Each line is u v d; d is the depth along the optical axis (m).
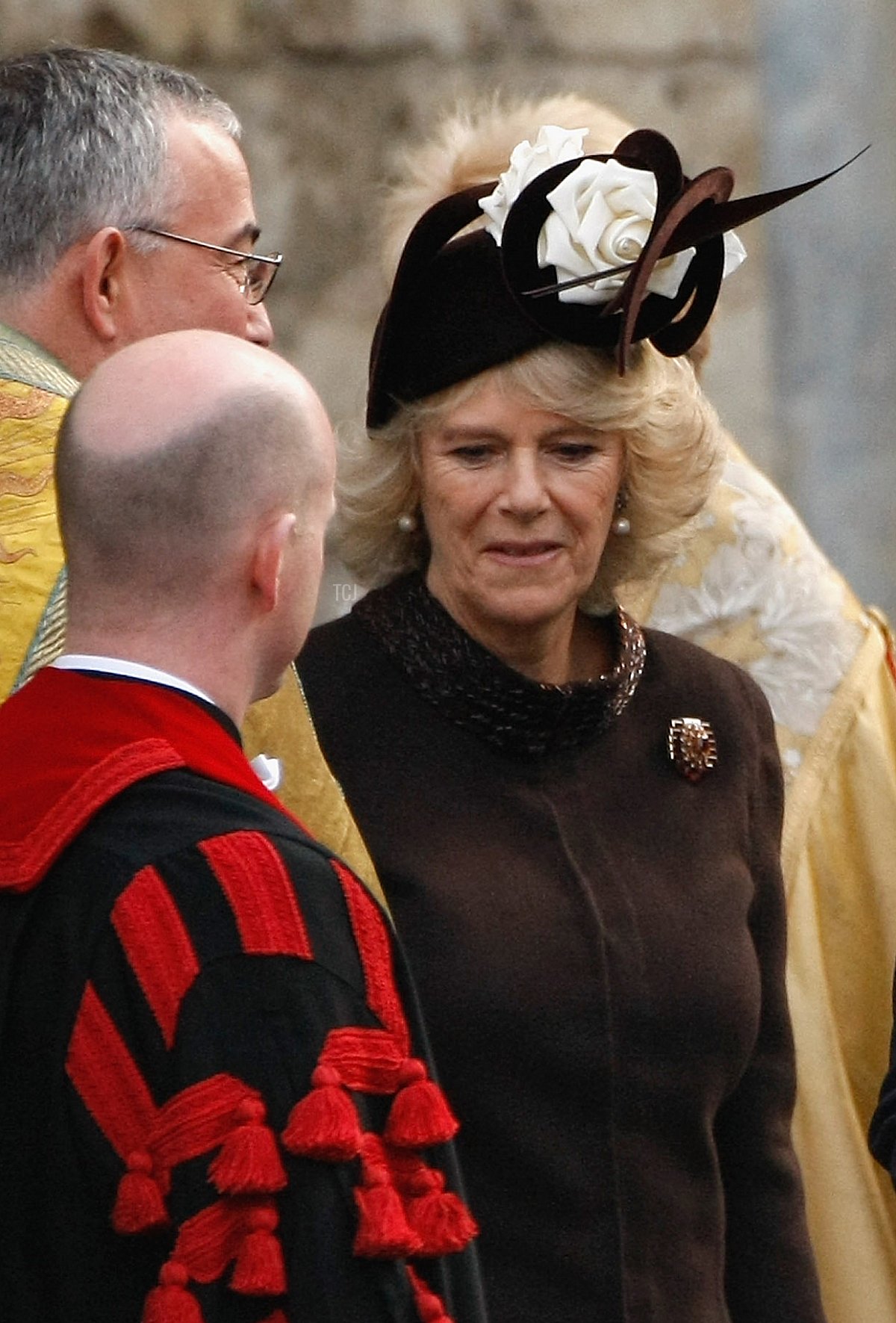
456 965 9.54
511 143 11.12
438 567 10.21
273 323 18.81
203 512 7.38
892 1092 9.88
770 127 20.81
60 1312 6.84
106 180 9.87
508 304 9.69
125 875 6.98
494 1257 9.44
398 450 10.16
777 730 12.90
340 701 10.12
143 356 7.57
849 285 21.06
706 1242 9.95
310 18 18.80
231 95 18.58
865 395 21.14
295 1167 6.80
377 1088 7.05
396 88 19.11
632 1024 9.73
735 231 20.97
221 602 7.45
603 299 9.60
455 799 9.96
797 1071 11.74
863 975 12.58
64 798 7.17
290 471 7.50
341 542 10.47
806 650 12.99
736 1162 10.49
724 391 21.05
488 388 9.75
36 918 7.06
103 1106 6.84
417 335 9.88
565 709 10.09
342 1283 6.78
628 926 9.90
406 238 11.02
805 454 21.22
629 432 10.12
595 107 11.52
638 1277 9.62
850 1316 12.12
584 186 9.55
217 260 10.20
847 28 20.73
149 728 7.29
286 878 7.04
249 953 6.89
